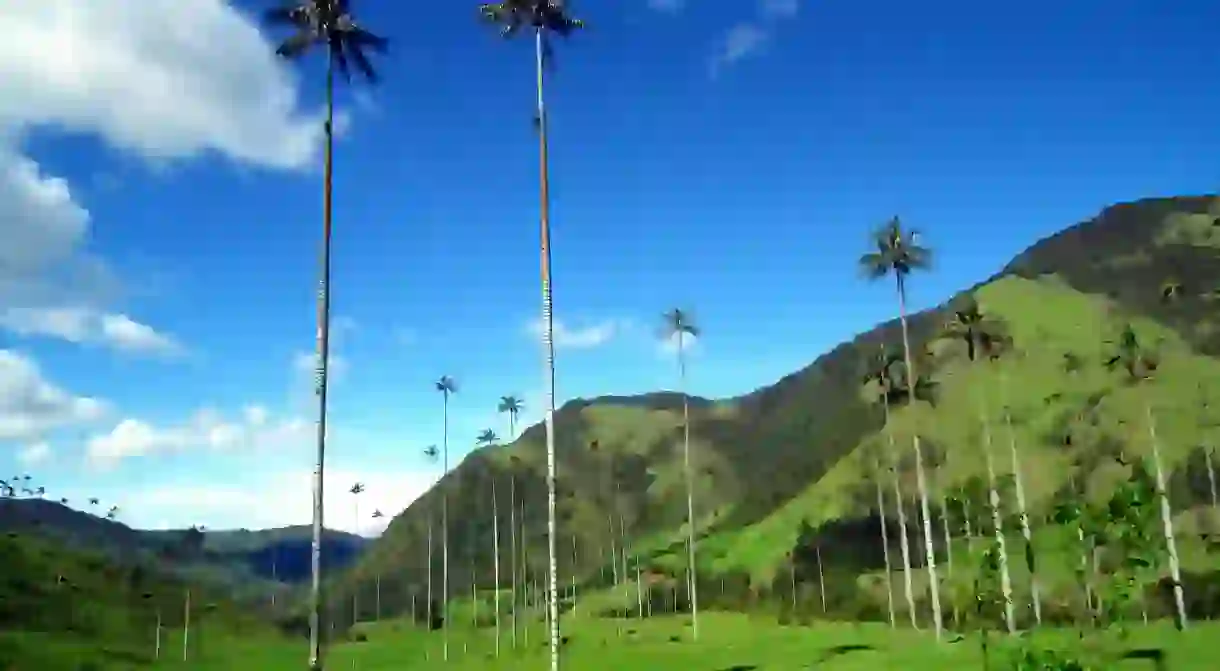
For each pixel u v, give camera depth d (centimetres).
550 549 4000
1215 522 9912
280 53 3722
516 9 4162
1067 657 1738
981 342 7275
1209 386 12381
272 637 15338
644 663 6569
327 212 3734
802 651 6544
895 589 11606
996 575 2580
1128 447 11250
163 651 12425
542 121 4294
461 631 14600
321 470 3509
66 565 15612
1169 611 7775
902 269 6806
